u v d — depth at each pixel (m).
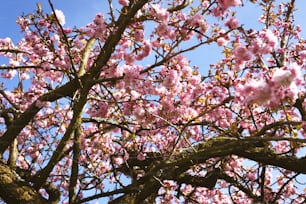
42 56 6.04
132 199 5.80
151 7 4.90
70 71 6.05
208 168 7.18
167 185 5.82
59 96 5.89
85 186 6.42
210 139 6.55
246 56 4.33
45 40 5.63
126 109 5.99
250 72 6.05
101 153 7.73
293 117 6.20
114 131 7.18
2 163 5.32
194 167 6.16
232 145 4.68
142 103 5.75
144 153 7.52
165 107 5.55
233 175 7.91
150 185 5.59
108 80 5.02
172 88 5.43
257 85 3.60
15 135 5.71
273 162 6.07
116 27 5.11
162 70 5.49
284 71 3.48
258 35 4.45
